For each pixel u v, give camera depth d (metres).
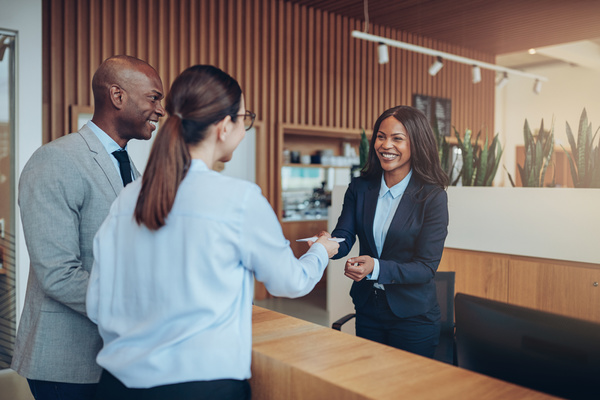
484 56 9.19
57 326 1.42
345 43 6.91
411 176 1.80
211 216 0.99
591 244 2.14
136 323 1.06
